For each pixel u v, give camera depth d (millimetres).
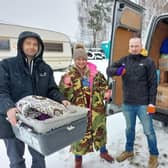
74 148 2441
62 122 1586
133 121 2637
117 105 3625
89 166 2609
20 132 1677
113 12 3236
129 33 3658
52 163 2693
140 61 2424
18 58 1821
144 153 2883
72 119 1661
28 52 1820
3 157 2809
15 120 1594
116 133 3484
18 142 1941
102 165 2633
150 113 2428
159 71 3793
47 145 1521
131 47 2434
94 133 2439
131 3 3439
